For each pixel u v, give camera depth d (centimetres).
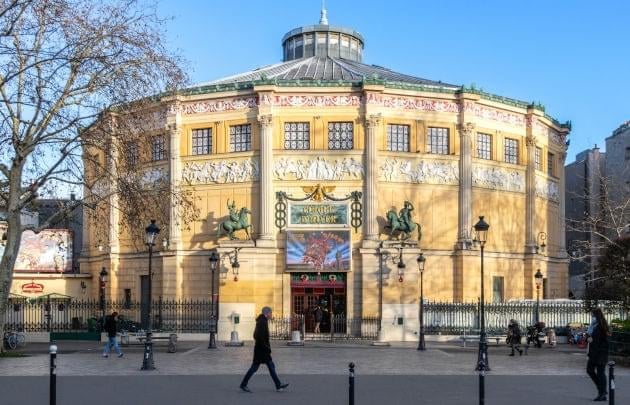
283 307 5112
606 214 6956
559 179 6462
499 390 2159
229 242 5053
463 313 4825
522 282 5756
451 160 5412
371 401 1902
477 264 5397
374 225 5125
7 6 3155
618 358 3222
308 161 5212
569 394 2083
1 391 2064
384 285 4900
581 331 4562
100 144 3459
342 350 3922
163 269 5369
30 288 6197
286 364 3023
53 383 1553
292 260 5116
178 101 5400
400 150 5331
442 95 5412
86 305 5562
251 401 1888
